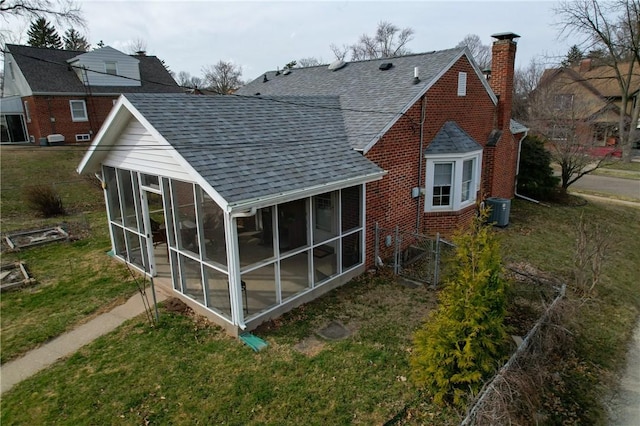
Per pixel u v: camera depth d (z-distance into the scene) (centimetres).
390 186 1068
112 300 857
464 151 1189
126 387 591
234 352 668
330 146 951
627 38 2881
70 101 2650
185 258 814
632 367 680
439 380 541
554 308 712
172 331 733
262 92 1831
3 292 901
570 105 2234
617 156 3012
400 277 973
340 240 916
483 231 568
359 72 1502
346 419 529
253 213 655
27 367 646
